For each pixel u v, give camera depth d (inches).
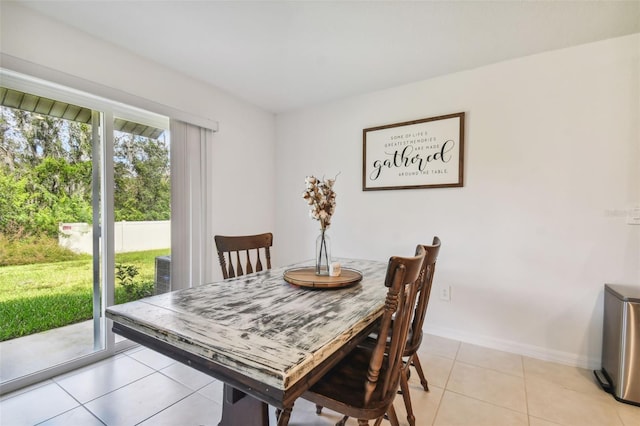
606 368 74.2
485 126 92.9
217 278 110.0
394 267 38.3
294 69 95.9
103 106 82.4
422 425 59.4
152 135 95.2
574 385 72.9
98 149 83.0
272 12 68.7
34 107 72.4
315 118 126.8
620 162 76.7
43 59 68.9
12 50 64.5
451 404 66.0
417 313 60.2
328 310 47.5
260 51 85.4
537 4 65.0
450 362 84.0
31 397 66.8
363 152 114.0
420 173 102.9
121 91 82.4
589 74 79.6
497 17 69.6
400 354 45.4
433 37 78.1
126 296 88.8
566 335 83.2
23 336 72.7
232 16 70.1
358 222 116.7
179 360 38.4
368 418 40.3
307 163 129.3
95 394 68.4
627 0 63.1
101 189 83.6
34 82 70.3
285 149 135.3
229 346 35.1
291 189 133.9
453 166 97.2
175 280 95.1
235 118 117.9
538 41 79.3
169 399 67.0
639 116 74.9
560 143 83.0
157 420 60.5
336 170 121.8
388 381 42.1
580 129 80.7
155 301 51.5
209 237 106.8
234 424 49.2
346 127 119.1
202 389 70.7
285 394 30.3
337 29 75.1
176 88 96.7
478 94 93.8
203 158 104.6
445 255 99.7
